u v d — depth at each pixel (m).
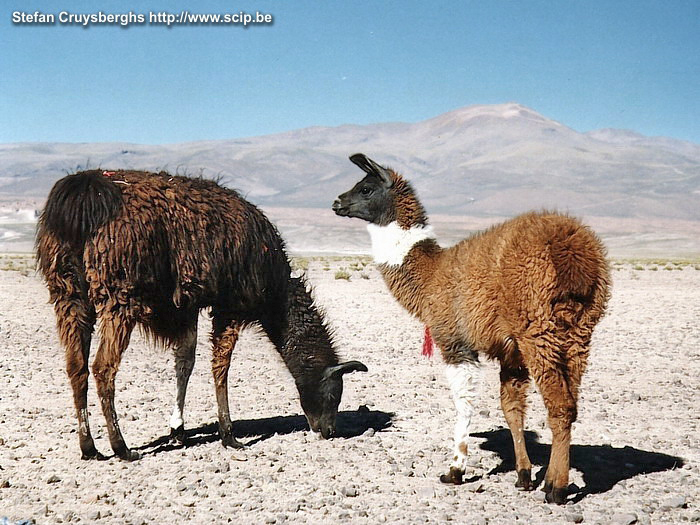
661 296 34.31
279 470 9.59
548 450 10.61
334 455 10.26
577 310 8.05
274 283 10.97
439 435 11.30
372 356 18.34
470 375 9.01
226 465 9.63
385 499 8.51
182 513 8.02
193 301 10.04
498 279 8.34
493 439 11.15
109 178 9.63
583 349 8.15
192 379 15.39
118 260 9.27
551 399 8.19
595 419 12.16
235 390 14.45
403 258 9.48
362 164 9.81
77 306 9.52
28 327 22.28
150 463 9.82
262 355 18.55
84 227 9.17
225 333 10.64
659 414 12.47
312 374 11.06
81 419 9.77
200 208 10.05
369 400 13.65
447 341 9.05
